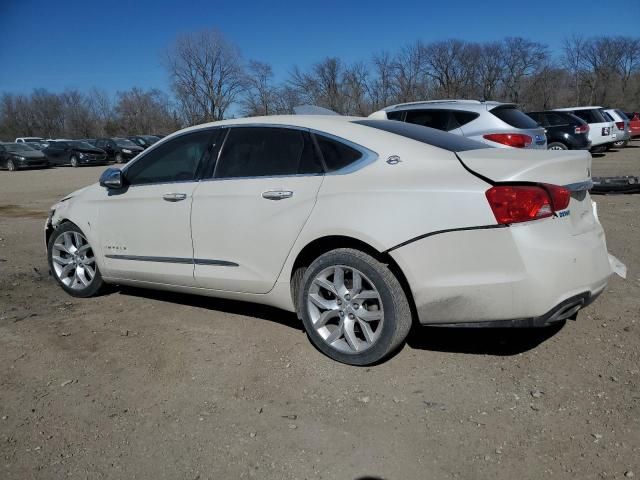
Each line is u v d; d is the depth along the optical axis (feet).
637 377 10.78
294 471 8.48
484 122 27.96
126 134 227.20
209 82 204.74
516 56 195.72
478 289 10.21
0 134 239.30
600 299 14.85
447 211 10.34
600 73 212.23
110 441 9.29
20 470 8.55
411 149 11.48
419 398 10.37
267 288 12.67
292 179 12.21
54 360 12.22
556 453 8.68
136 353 12.54
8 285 17.74
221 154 13.51
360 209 11.08
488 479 8.18
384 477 8.29
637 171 46.73
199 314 14.82
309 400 10.43
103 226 15.39
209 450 9.02
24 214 36.47
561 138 52.34
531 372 11.16
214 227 13.12
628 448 8.71
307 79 162.50
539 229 10.13
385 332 11.06
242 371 11.59
